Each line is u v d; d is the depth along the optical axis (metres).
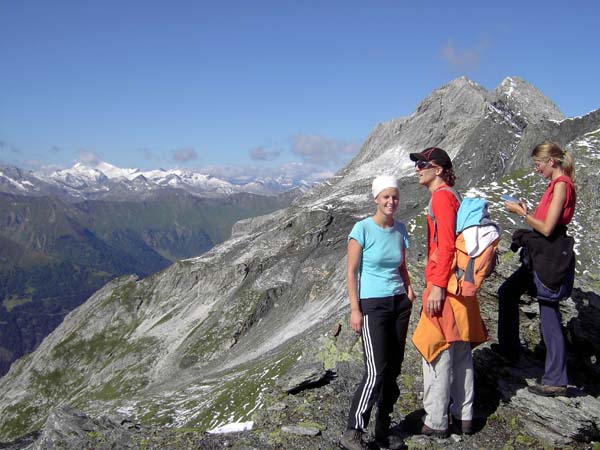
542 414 7.71
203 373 87.50
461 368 7.84
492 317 11.08
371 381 7.25
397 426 8.22
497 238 7.46
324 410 8.53
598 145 53.81
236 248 138.38
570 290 7.90
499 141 124.19
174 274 132.75
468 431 7.82
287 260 106.44
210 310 110.75
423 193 118.00
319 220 117.25
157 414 54.28
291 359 46.44
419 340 7.60
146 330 118.69
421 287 12.70
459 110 175.00
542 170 8.07
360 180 156.12
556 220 7.66
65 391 112.19
